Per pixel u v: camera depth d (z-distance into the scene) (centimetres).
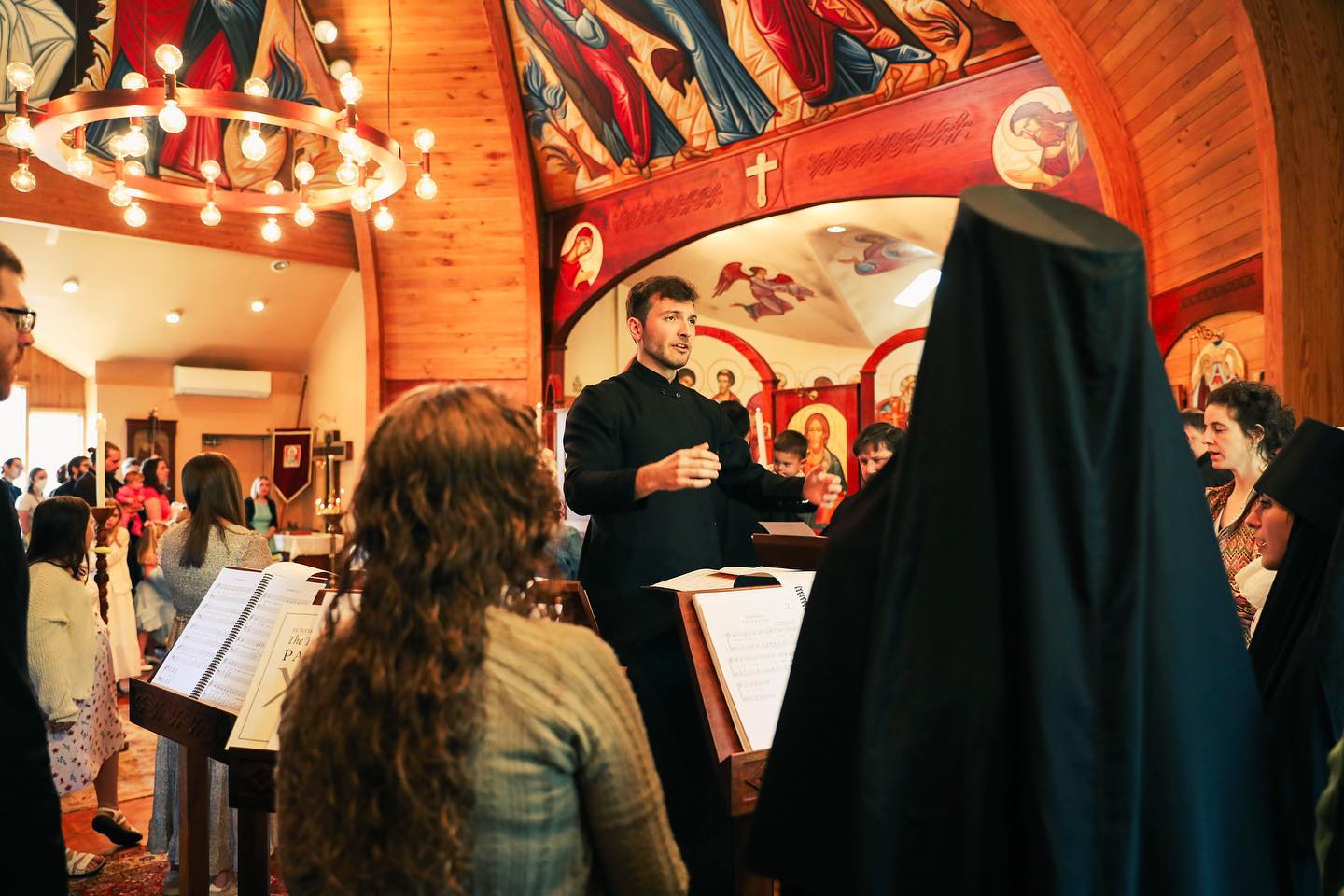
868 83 784
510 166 1041
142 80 600
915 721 108
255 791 205
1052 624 103
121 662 729
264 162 1080
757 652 205
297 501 1379
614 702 118
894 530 112
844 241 1079
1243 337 469
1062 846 100
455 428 117
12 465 1109
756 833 123
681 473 232
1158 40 492
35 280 1120
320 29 932
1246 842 109
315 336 1351
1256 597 259
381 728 108
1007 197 116
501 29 946
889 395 1295
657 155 957
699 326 1391
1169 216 542
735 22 816
